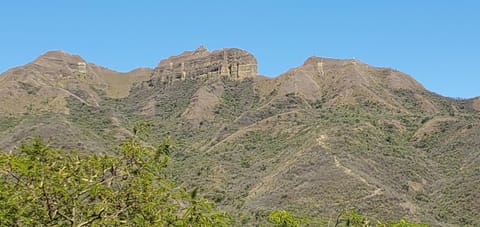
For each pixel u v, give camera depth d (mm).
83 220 15766
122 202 16047
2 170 15164
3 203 14641
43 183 15078
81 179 15984
